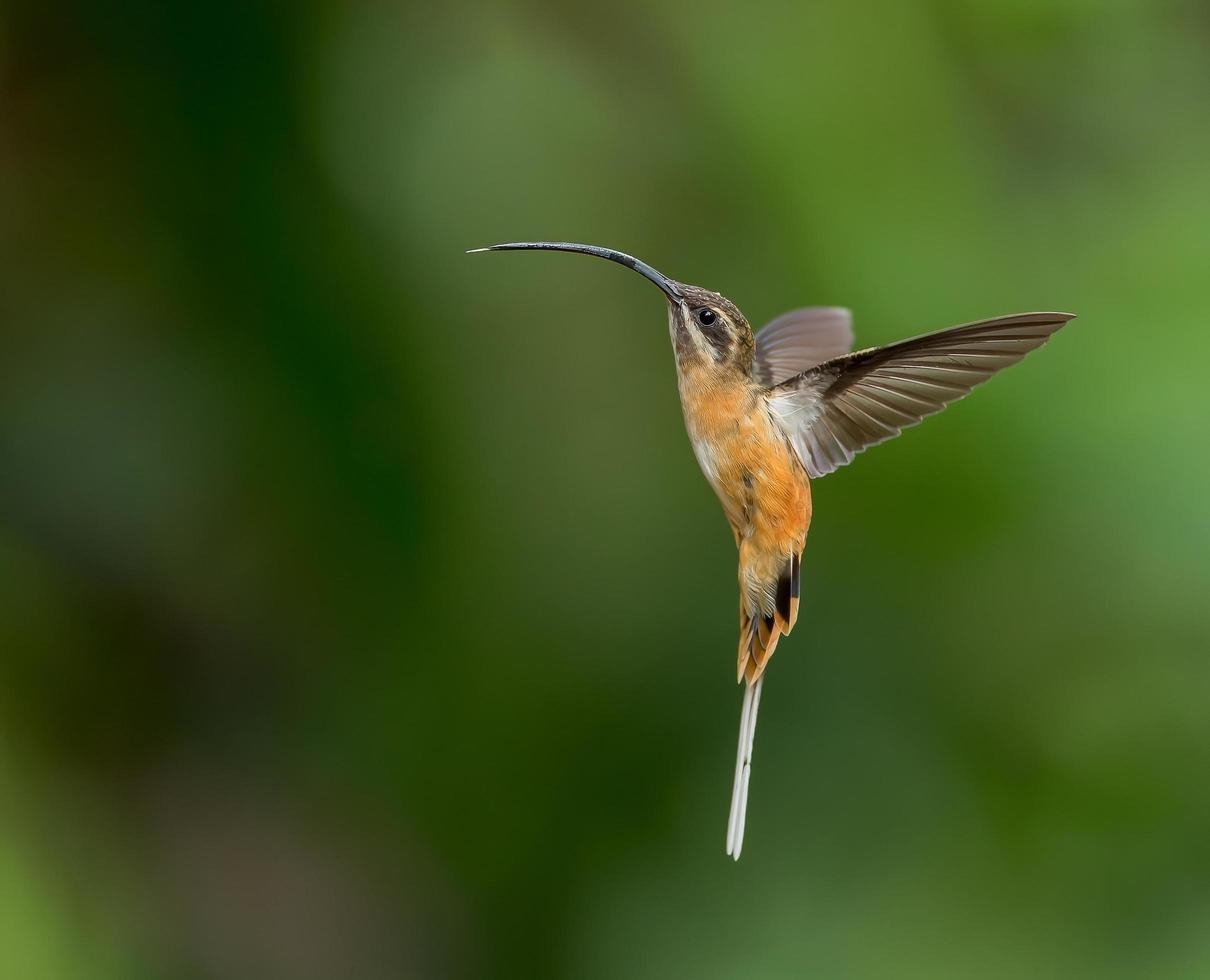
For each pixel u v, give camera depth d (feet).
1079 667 26.08
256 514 23.62
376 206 23.77
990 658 26.35
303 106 23.30
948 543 25.84
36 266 23.08
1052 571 25.57
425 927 26.08
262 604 24.11
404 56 24.67
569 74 25.91
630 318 25.94
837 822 26.73
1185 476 24.66
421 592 24.39
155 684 24.04
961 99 26.76
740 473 16.78
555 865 26.09
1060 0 27.22
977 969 25.98
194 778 24.40
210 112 22.86
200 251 23.09
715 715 26.43
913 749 26.86
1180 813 26.32
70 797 22.61
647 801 26.35
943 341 16.31
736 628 26.50
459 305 24.61
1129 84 27.84
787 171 25.31
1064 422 25.23
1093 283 26.50
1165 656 25.54
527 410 25.30
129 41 22.72
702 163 25.72
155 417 23.24
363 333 23.32
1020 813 26.71
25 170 22.85
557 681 25.55
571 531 25.71
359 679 24.90
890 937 26.07
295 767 24.94
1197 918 26.02
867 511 26.12
